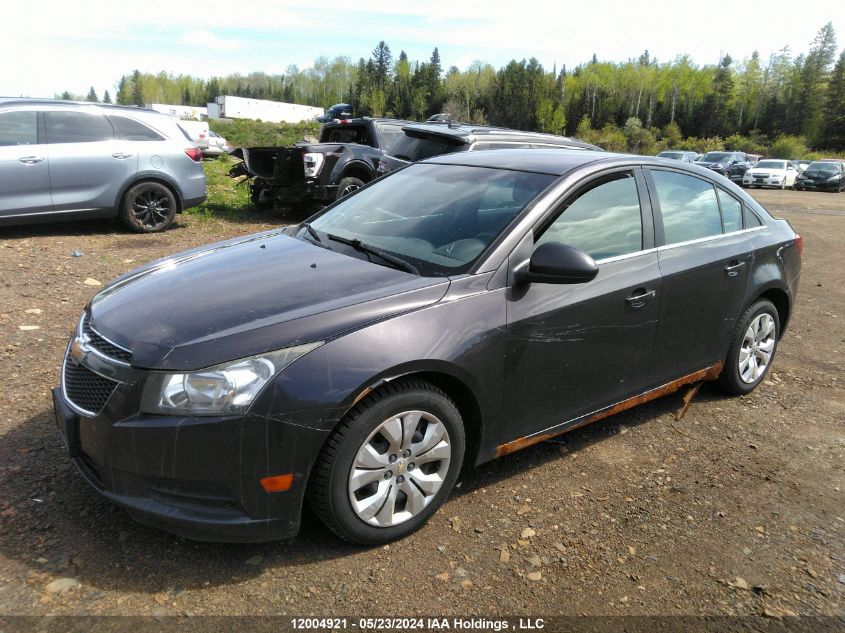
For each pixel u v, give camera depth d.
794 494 3.43
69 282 6.65
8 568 2.53
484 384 2.97
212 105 83.75
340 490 2.61
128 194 9.11
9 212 8.23
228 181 15.44
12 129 8.23
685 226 4.01
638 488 3.41
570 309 3.25
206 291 2.93
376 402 2.64
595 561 2.79
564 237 3.35
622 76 136.00
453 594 2.55
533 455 3.71
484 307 2.97
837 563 2.87
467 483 3.37
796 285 4.89
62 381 2.90
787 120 113.38
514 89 121.50
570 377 3.36
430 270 3.08
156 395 2.44
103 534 2.77
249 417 2.42
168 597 2.44
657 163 4.00
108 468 2.51
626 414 4.33
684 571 2.76
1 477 3.13
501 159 3.95
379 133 11.74
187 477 2.44
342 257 3.32
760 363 4.76
